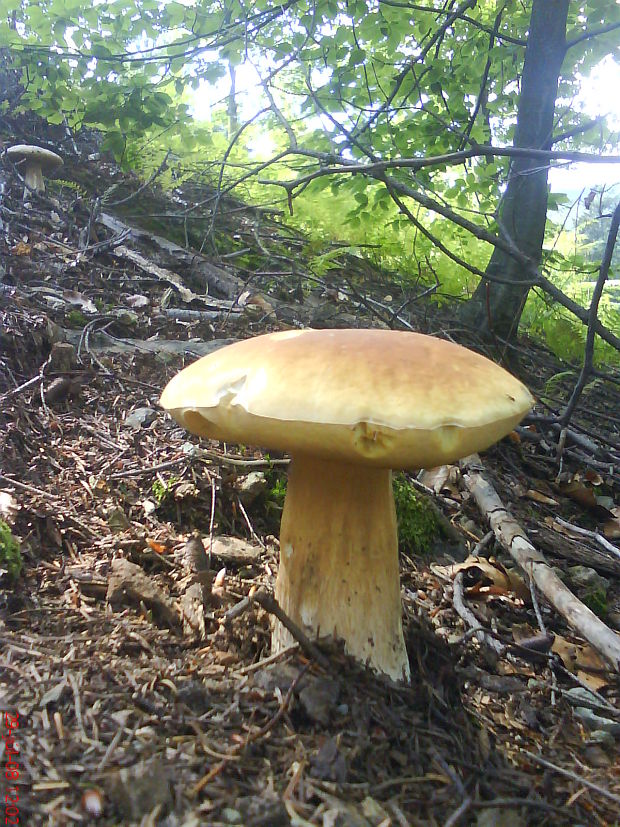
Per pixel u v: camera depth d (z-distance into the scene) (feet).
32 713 1.44
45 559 2.26
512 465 4.08
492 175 5.51
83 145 7.93
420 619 2.21
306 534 1.79
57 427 3.18
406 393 1.38
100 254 5.59
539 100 5.20
